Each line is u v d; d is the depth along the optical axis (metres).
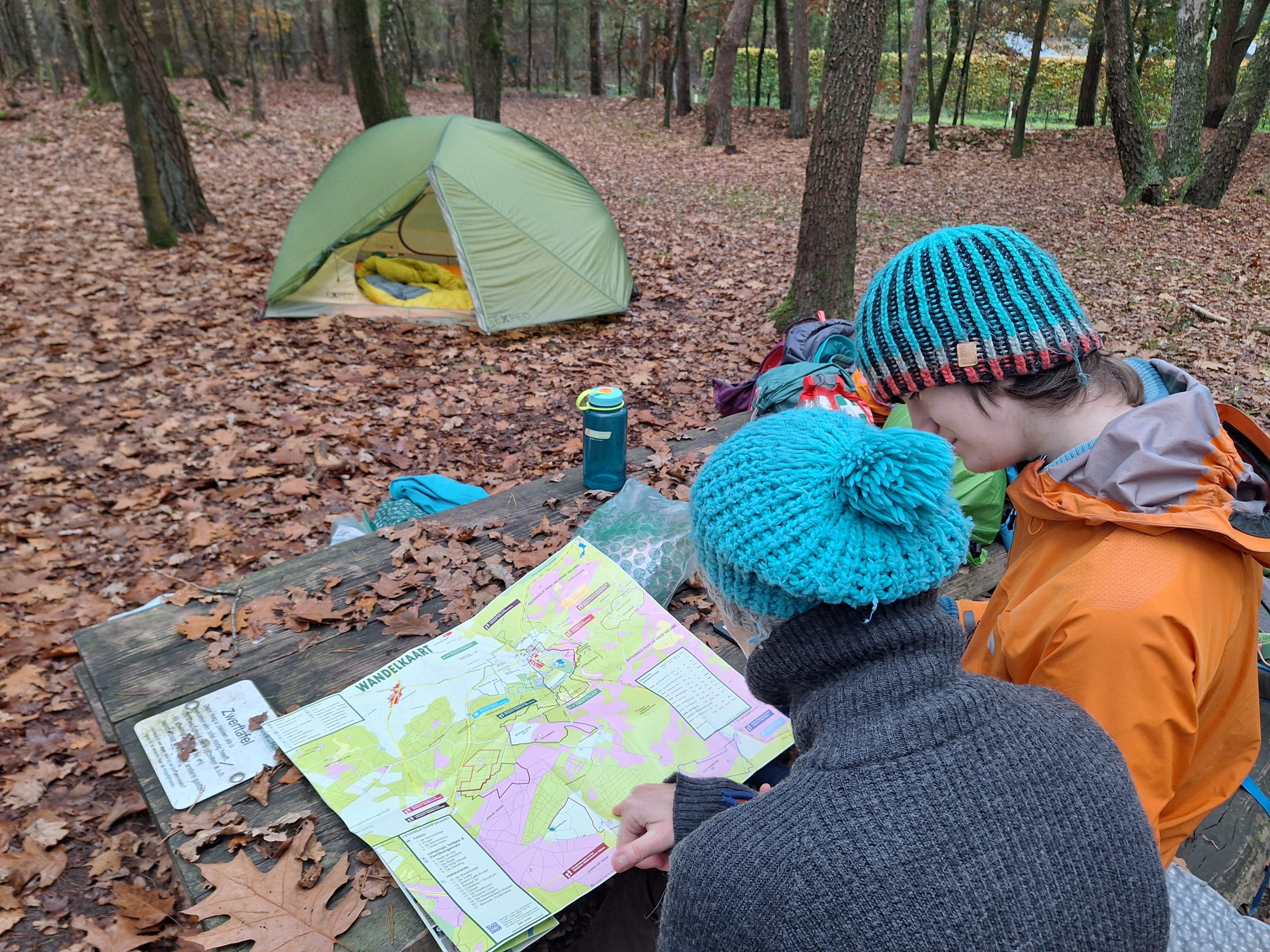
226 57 28.64
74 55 24.41
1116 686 1.03
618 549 2.18
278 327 7.19
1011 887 0.71
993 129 19.48
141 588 3.93
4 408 5.54
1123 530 1.09
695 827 1.11
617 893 1.49
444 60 43.00
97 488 4.75
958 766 0.76
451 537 2.52
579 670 1.81
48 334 6.75
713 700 1.72
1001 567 2.37
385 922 1.36
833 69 6.13
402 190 7.14
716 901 0.76
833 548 0.81
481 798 1.53
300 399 5.86
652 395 5.99
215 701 1.82
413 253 8.55
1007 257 1.11
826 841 0.74
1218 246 9.67
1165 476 1.06
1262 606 1.86
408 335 7.13
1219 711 1.22
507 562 2.41
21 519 4.41
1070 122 26.17
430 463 5.09
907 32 29.56
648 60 27.73
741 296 8.30
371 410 5.77
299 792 1.59
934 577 0.84
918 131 19.47
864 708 0.82
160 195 9.19
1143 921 0.76
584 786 1.54
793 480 0.84
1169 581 1.03
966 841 0.73
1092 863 0.74
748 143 19.39
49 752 3.10
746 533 0.83
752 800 0.84
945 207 12.70
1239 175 14.01
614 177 15.39
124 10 8.77
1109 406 1.17
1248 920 1.34
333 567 2.38
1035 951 0.71
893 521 0.80
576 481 2.88
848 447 0.86
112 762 3.07
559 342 7.07
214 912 1.36
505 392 6.10
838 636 0.85
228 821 1.52
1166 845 1.31
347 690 1.78
